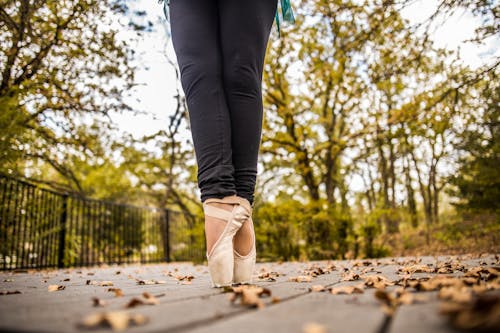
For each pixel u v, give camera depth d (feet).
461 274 5.20
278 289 3.92
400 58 15.57
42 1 16.57
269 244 24.16
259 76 4.76
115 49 18.83
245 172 4.57
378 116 27.12
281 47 26.27
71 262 20.94
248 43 4.55
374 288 3.81
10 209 15.74
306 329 1.77
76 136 22.02
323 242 23.39
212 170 4.31
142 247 27.91
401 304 2.61
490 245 23.03
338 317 2.18
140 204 44.52
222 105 4.44
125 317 1.96
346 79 25.23
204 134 4.37
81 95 19.93
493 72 14.21
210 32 4.65
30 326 1.96
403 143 33.30
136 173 37.86
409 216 33.94
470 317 1.77
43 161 22.25
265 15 4.75
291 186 40.19
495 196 22.26
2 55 16.78
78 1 16.90
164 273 10.42
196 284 5.20
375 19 14.83
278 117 31.63
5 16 16.31
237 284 4.55
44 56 17.83
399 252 27.40
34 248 17.51
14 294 4.01
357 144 30.27
